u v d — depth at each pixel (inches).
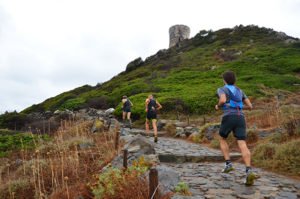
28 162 367.2
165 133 677.3
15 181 318.0
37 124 824.3
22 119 1064.2
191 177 264.2
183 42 2741.1
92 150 391.5
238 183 243.1
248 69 1588.3
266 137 463.8
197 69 1752.0
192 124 747.4
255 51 1982.0
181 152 389.7
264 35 2454.5
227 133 246.7
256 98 1010.1
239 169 305.3
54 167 320.8
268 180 258.4
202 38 2669.8
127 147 324.5
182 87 1323.8
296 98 888.3
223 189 225.0
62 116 966.4
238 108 242.4
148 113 514.6
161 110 1008.2
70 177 303.4
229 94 242.8
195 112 989.2
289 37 2374.5
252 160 346.3
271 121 556.4
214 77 1515.7
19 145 566.9
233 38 2423.7
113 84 1829.5
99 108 1306.6
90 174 298.0
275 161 314.5
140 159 254.1
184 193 203.8
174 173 225.3
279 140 402.3
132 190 190.2
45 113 1209.4
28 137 605.9
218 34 2652.6
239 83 1278.3
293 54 1815.9
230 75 247.1
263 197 206.2
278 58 1756.9
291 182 254.8
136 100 1144.8
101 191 197.5
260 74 1455.5
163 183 211.2
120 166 282.2
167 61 2092.8
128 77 1904.5
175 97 1086.4
